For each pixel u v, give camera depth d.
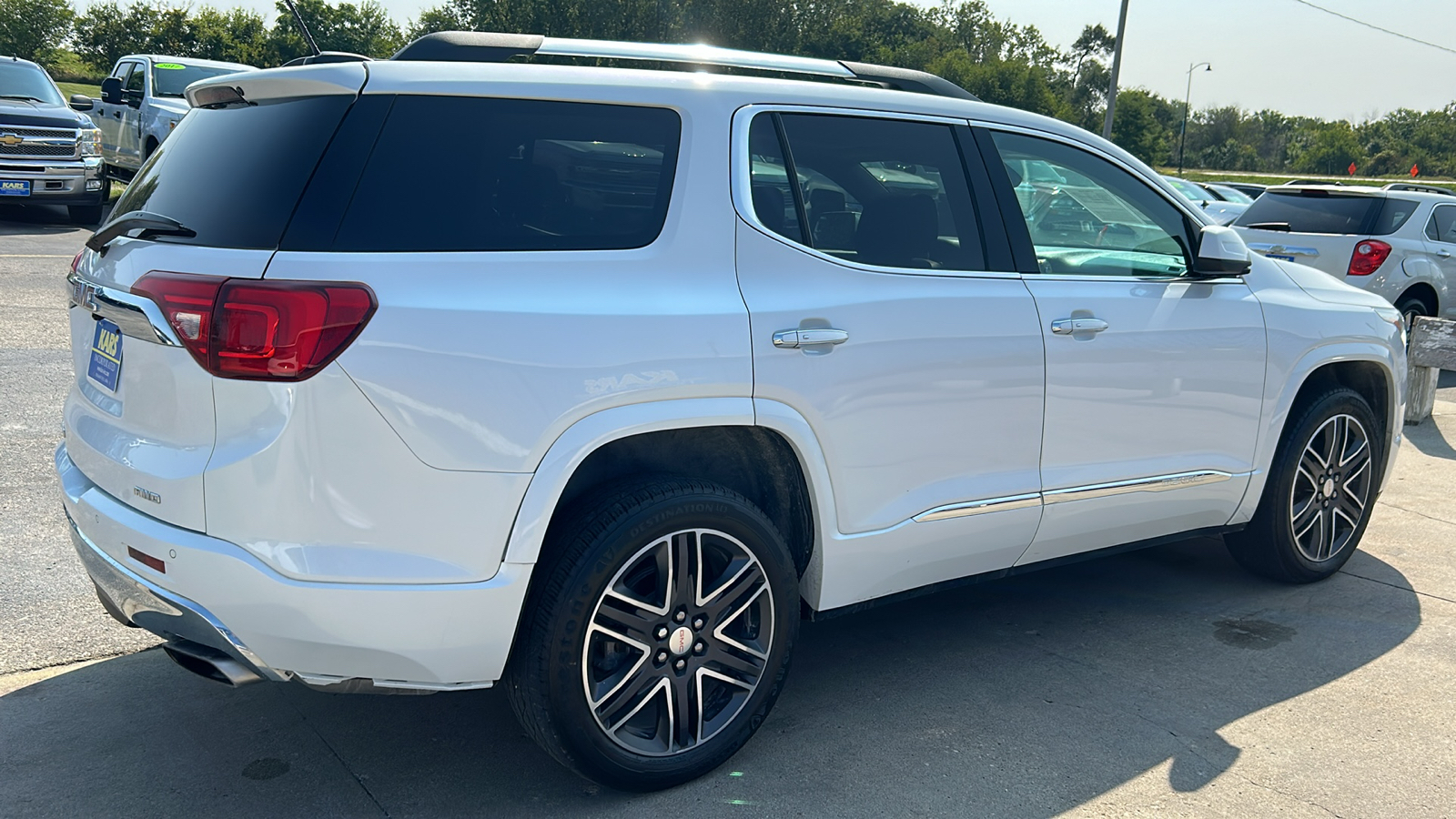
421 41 3.00
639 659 2.82
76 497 2.82
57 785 2.82
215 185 2.65
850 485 3.11
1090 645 3.96
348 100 2.59
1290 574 4.56
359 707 3.34
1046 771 3.07
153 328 2.52
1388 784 3.05
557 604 2.66
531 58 3.09
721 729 2.98
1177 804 2.92
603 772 2.80
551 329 2.58
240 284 2.40
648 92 2.91
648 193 2.86
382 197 2.53
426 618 2.51
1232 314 4.03
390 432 2.43
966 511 3.38
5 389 6.54
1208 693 3.59
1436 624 4.23
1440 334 7.64
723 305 2.85
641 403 2.70
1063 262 3.64
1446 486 6.30
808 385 2.96
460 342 2.48
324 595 2.43
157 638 3.70
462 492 2.50
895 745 3.19
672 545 2.81
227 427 2.44
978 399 3.33
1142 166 3.97
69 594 3.97
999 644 3.95
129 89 16.27
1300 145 139.75
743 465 3.19
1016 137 3.63
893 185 3.29
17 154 13.49
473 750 3.12
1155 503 3.91
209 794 2.83
